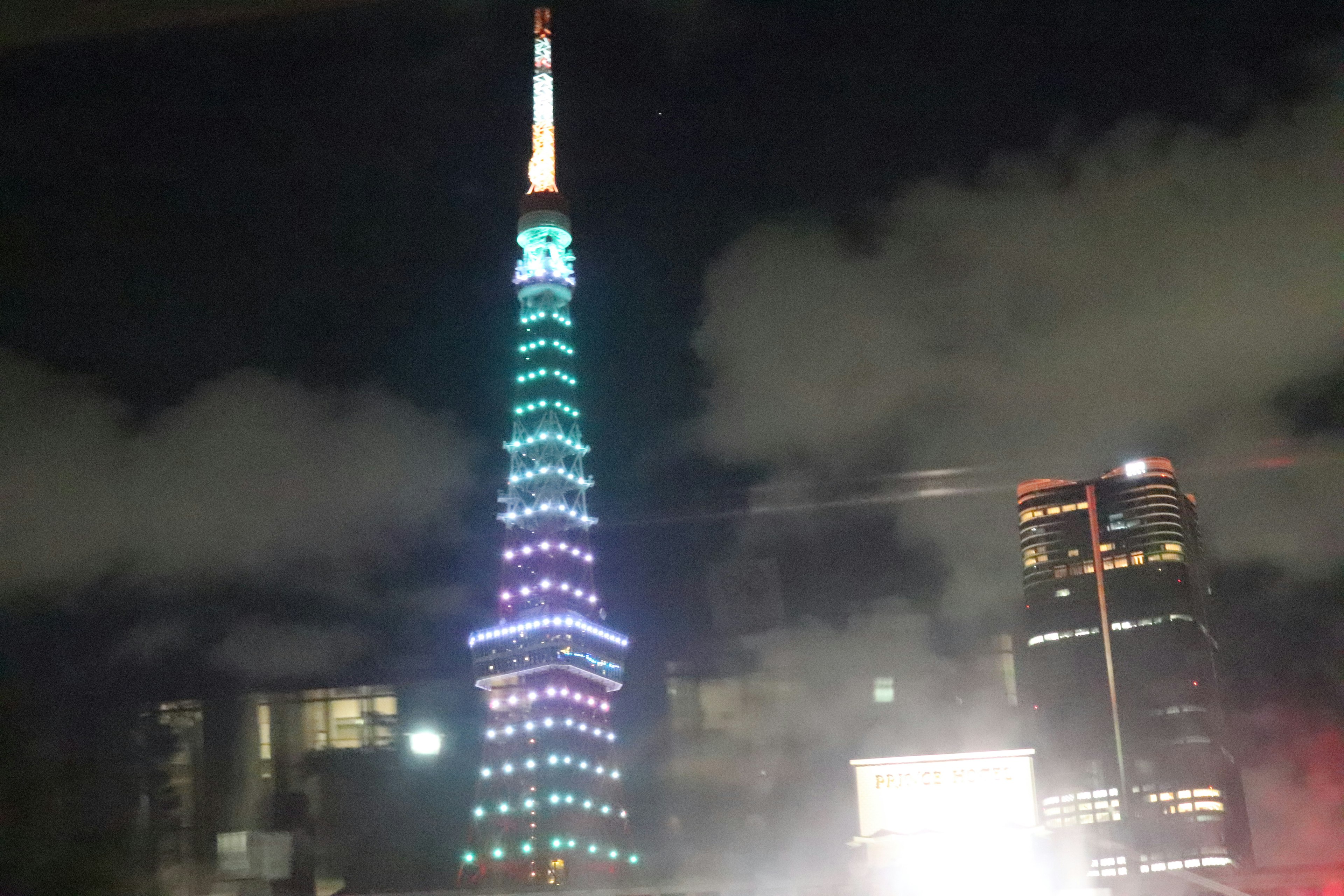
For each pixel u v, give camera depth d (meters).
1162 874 45.00
